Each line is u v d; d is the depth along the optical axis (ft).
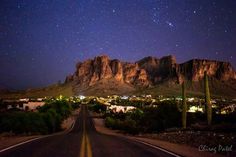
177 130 104.63
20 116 149.38
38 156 36.63
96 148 45.60
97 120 323.57
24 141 57.06
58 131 201.67
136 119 214.69
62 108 325.21
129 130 176.35
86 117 367.04
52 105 319.68
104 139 65.67
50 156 36.70
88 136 79.00
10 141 56.95
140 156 38.04
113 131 211.41
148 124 163.12
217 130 76.84
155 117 158.40
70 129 224.33
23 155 37.29
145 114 183.73
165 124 144.66
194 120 139.54
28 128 145.79
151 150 44.60
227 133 65.10
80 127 244.42
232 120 112.57
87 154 38.65
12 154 38.06
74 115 403.13
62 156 36.76
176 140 64.85
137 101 633.61
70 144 51.19
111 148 46.01
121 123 225.15
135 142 58.29
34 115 166.20
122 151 42.60
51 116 188.96
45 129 164.14
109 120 251.80
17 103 400.88
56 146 47.73
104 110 465.88
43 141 57.31
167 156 38.63
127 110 404.36
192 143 56.13
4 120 139.85
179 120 144.15
